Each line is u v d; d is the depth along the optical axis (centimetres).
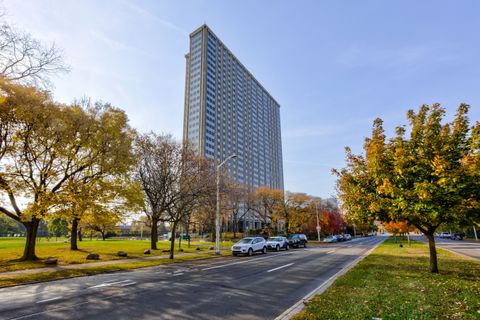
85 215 2211
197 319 666
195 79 15412
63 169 1989
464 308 653
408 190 1095
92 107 2164
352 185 1365
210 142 14525
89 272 1456
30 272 1434
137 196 2434
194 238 6631
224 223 6141
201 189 2480
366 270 1338
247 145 17262
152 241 3047
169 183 2756
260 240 2812
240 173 16162
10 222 7912
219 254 2627
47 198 1711
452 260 1767
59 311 745
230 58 17125
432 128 1173
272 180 19550
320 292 902
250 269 1558
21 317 700
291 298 863
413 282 991
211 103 15050
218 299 854
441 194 1045
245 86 18150
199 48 15662
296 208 5428
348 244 4562
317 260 2023
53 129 1777
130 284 1124
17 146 1738
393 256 2084
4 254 2127
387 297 768
